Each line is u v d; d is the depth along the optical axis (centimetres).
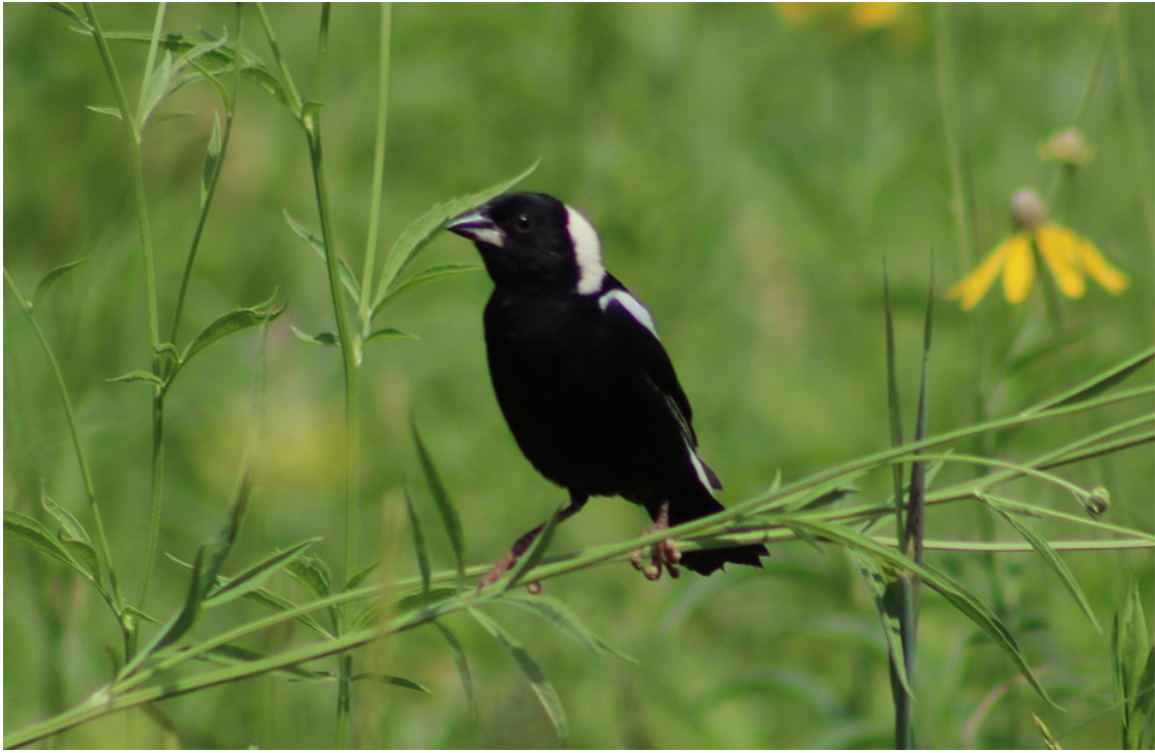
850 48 1611
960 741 923
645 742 1012
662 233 1350
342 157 1505
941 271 1422
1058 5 1597
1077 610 1059
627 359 889
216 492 1149
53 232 1342
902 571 593
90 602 1077
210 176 635
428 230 669
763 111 1653
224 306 1335
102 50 624
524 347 891
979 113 1562
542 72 1441
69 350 1116
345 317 649
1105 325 995
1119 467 1309
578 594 1170
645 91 1452
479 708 1054
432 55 1521
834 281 1486
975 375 1090
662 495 924
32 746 767
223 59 651
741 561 842
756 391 1394
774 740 1098
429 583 556
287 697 954
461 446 1271
